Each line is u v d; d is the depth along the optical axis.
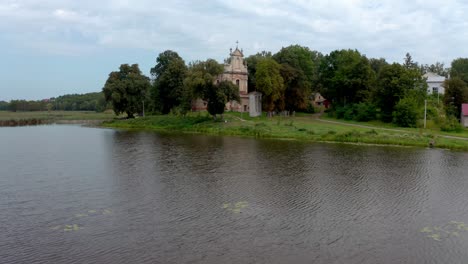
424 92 81.56
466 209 25.16
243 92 102.06
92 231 20.88
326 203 26.19
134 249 18.59
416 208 25.31
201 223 22.16
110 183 31.41
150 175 34.34
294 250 18.61
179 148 52.19
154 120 95.19
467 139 57.56
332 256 18.02
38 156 45.56
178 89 97.94
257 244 19.28
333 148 52.34
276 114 97.44
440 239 20.17
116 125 96.81
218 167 38.06
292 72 93.81
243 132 71.81
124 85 102.44
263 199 26.95
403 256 18.11
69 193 28.44
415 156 45.66
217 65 81.00
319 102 141.62
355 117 87.06
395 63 82.31
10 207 25.08
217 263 17.17
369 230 21.34
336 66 106.25
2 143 59.47
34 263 17.11
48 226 21.62
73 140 63.78
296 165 39.38
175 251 18.39
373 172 36.09
